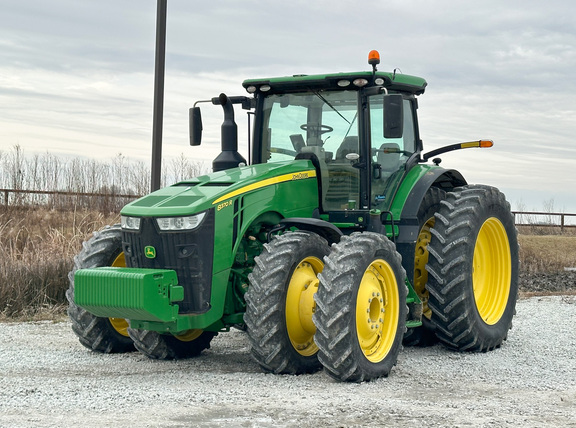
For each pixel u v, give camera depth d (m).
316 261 6.42
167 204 6.18
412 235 7.23
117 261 7.18
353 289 5.86
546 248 20.17
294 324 6.16
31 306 10.05
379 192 7.26
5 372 6.31
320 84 7.11
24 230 14.36
